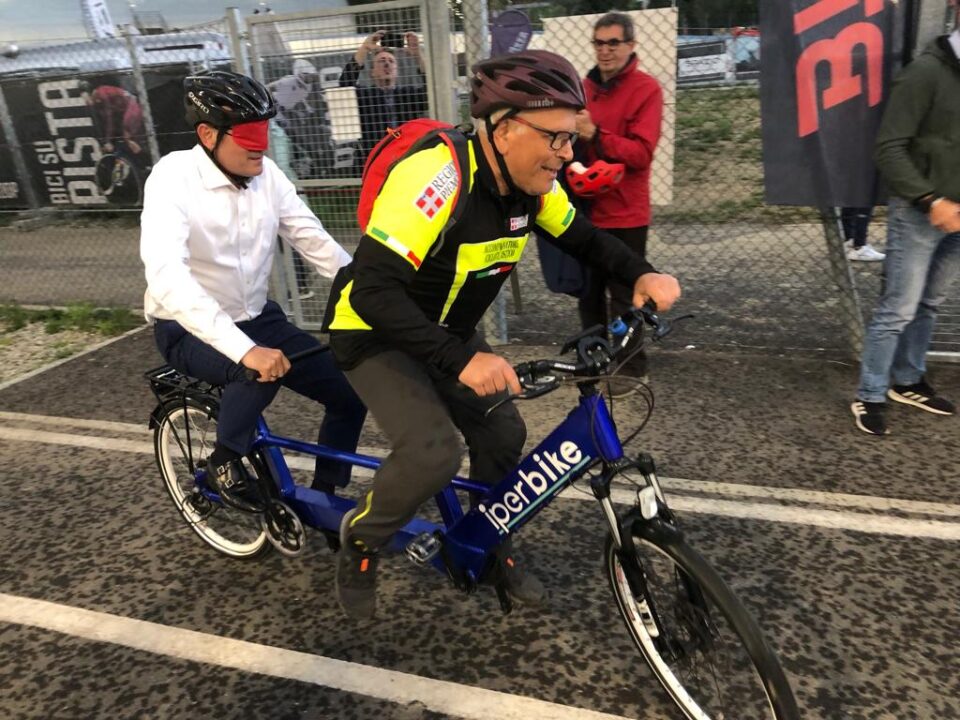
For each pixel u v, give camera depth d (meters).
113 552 3.06
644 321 1.97
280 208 2.71
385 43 4.54
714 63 4.35
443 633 2.49
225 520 3.05
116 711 2.26
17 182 6.29
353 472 3.55
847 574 2.65
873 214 6.01
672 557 1.83
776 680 1.69
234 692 2.30
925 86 3.09
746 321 5.16
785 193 3.94
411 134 1.93
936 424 3.64
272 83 4.88
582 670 2.29
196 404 2.74
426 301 2.01
